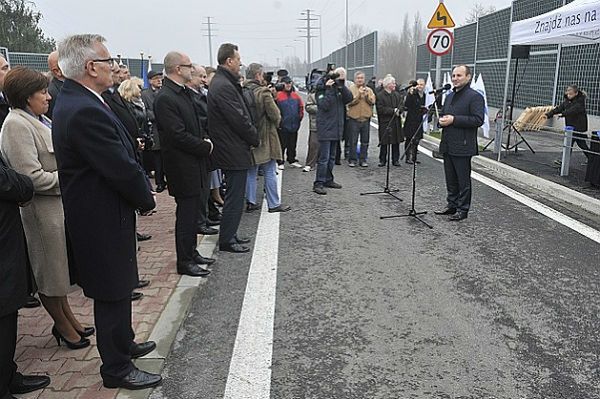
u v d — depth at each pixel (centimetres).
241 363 311
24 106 291
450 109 590
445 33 1031
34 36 2245
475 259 480
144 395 278
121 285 263
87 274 260
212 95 463
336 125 734
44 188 286
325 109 721
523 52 998
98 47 249
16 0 2236
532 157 980
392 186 794
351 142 952
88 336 338
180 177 420
